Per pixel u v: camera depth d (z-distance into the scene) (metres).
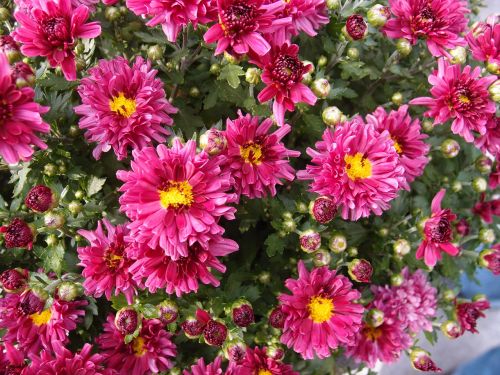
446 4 0.27
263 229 0.29
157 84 0.24
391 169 0.23
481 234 0.31
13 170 0.25
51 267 0.23
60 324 0.23
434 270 0.33
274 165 0.24
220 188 0.20
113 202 0.26
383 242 0.29
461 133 0.26
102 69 0.23
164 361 0.25
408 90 0.31
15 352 0.22
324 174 0.23
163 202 0.20
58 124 0.25
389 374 0.43
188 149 0.20
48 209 0.22
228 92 0.27
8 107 0.19
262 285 0.28
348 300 0.25
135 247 0.20
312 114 0.27
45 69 0.24
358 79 0.29
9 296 0.23
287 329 0.24
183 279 0.21
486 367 0.40
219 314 0.25
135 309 0.23
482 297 0.31
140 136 0.23
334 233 0.25
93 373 0.22
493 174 0.31
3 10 0.26
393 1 0.27
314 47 0.29
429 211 0.31
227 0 0.22
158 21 0.22
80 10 0.21
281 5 0.22
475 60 0.31
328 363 0.30
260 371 0.25
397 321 0.29
